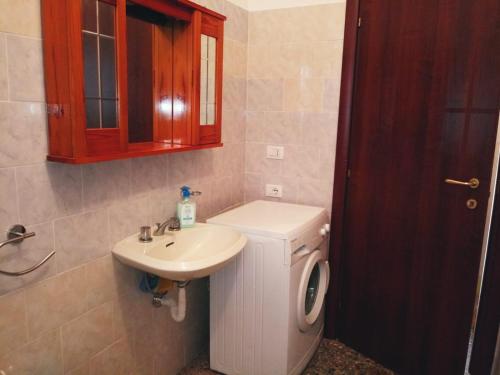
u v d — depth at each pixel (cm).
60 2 125
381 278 235
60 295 150
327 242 243
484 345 207
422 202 215
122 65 144
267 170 260
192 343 237
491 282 202
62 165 145
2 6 121
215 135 201
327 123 238
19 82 128
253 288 204
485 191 197
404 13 206
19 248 133
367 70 223
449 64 198
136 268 176
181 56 180
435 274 216
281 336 201
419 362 228
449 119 201
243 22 244
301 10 234
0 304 130
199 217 227
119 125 147
